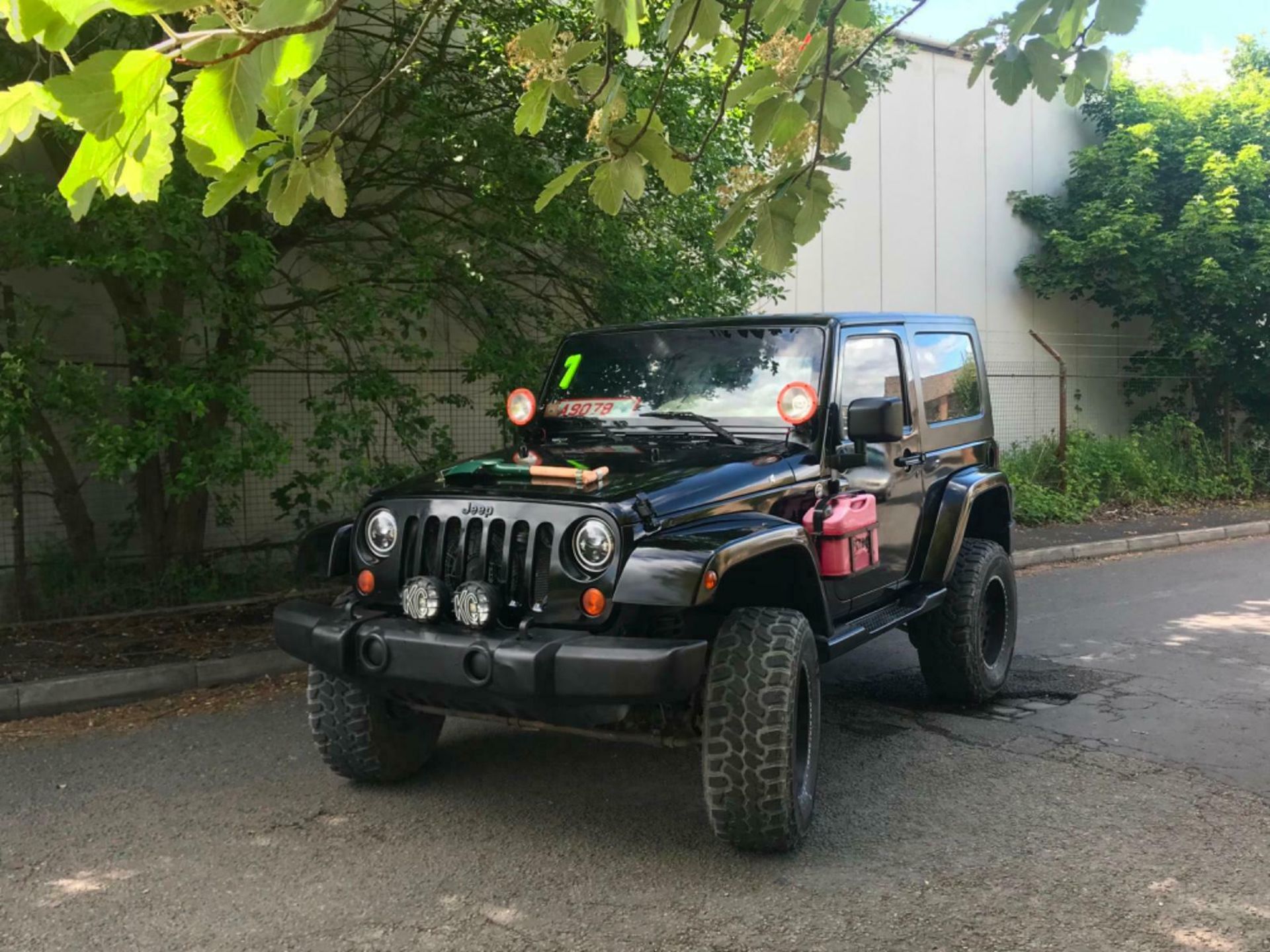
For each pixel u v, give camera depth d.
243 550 9.03
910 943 3.35
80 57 6.84
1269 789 4.72
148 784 4.95
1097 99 17.75
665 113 8.17
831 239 14.74
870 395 5.30
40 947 3.39
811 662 4.18
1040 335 17.56
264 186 7.00
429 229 8.89
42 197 6.75
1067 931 3.42
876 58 11.17
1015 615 6.44
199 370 7.66
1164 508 15.98
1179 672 6.84
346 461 8.80
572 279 9.50
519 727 4.21
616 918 3.54
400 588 4.30
